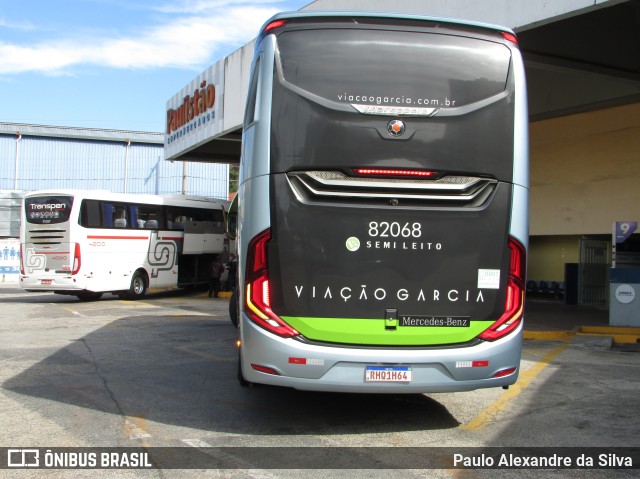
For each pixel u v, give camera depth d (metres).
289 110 5.54
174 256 23.62
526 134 5.75
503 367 5.59
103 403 6.82
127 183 46.75
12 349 10.34
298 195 5.50
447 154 5.52
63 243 19.52
